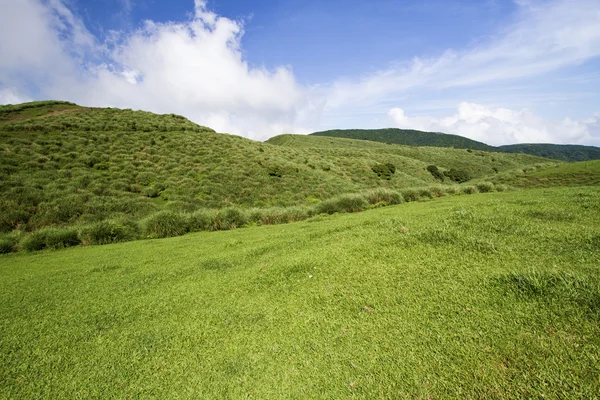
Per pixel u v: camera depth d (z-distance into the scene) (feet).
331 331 10.00
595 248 12.50
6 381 9.08
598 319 8.16
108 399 8.13
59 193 53.78
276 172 89.25
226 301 13.52
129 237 36.40
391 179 124.26
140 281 17.69
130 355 10.00
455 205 33.32
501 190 64.59
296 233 27.53
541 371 6.93
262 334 10.48
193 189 68.74
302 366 8.57
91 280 18.58
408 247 15.81
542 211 19.86
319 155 148.97
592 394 6.15
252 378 8.38
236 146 108.99
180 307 13.39
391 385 7.45
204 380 8.51
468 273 11.96
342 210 49.21
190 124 125.90
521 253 13.12
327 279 13.91
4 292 16.84
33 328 12.19
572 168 113.19
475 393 6.79
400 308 10.53
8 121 93.81
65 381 8.96
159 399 7.98
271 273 15.71
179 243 30.63
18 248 32.22
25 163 61.87
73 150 74.84
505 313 9.17
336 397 7.38
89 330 11.83
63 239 33.27
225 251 23.99
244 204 68.74
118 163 74.28
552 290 9.61
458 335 8.61
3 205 46.47
